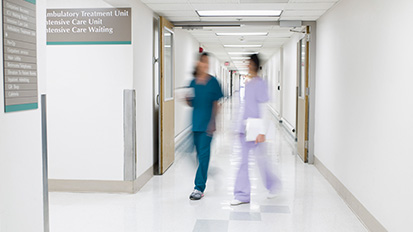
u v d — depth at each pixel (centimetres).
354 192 393
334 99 488
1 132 198
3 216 202
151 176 544
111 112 453
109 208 405
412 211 255
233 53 1429
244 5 515
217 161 649
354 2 401
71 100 455
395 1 288
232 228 349
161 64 541
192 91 432
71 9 446
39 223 238
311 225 357
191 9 541
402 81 274
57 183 465
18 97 212
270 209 403
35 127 231
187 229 347
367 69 355
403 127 271
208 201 431
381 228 313
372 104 340
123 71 448
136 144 466
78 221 366
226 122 1261
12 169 209
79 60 451
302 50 719
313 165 620
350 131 411
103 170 460
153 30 557
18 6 209
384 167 308
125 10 443
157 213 390
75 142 459
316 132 610
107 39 446
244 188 419
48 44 451
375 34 333
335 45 488
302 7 521
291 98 964
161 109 547
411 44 260
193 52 943
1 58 196
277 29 737
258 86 403
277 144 830
